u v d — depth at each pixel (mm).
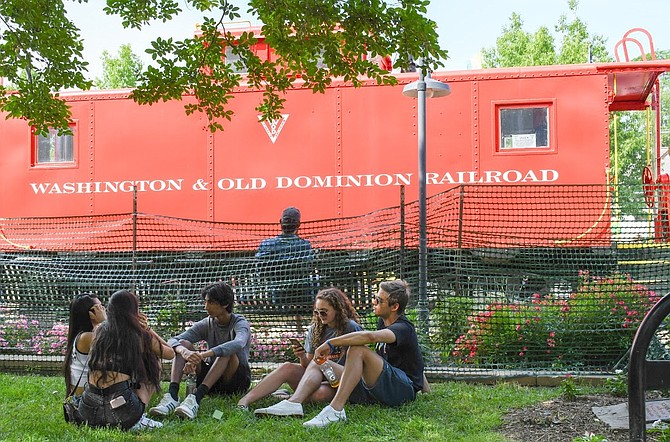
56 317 8406
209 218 10680
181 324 8141
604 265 8375
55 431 5082
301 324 7984
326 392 5645
